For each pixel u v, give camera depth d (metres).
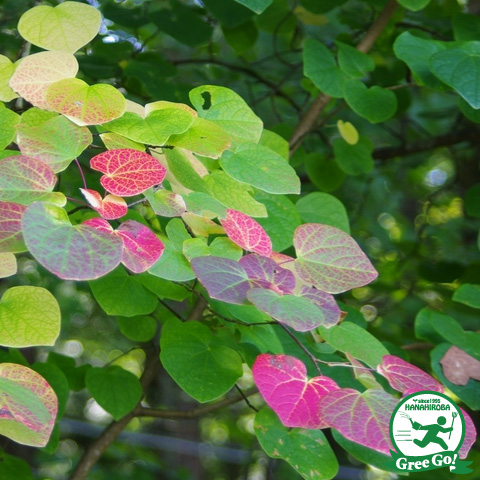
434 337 1.62
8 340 1.31
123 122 1.34
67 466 4.64
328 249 1.34
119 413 1.67
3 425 1.28
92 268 1.22
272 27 2.38
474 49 1.58
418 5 1.74
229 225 1.34
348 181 2.75
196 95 1.40
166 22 2.01
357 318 1.65
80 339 6.00
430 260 2.64
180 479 3.63
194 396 1.42
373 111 1.73
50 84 1.34
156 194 1.33
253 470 7.00
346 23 2.32
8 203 1.27
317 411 1.28
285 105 2.72
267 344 1.45
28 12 1.40
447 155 3.11
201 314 1.61
